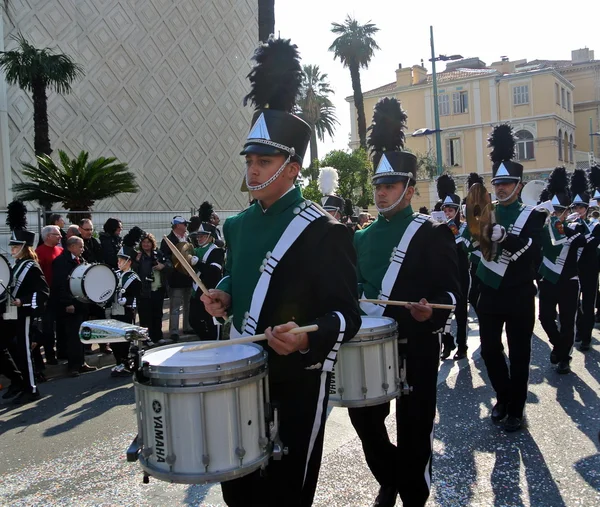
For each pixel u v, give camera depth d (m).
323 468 4.29
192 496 4.01
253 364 2.15
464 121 39.47
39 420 5.88
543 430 4.97
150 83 21.36
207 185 23.20
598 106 52.78
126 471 4.48
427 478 3.34
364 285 3.59
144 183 21.11
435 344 3.38
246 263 2.46
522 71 42.44
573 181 10.12
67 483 4.30
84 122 19.50
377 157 3.79
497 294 4.94
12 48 17.59
